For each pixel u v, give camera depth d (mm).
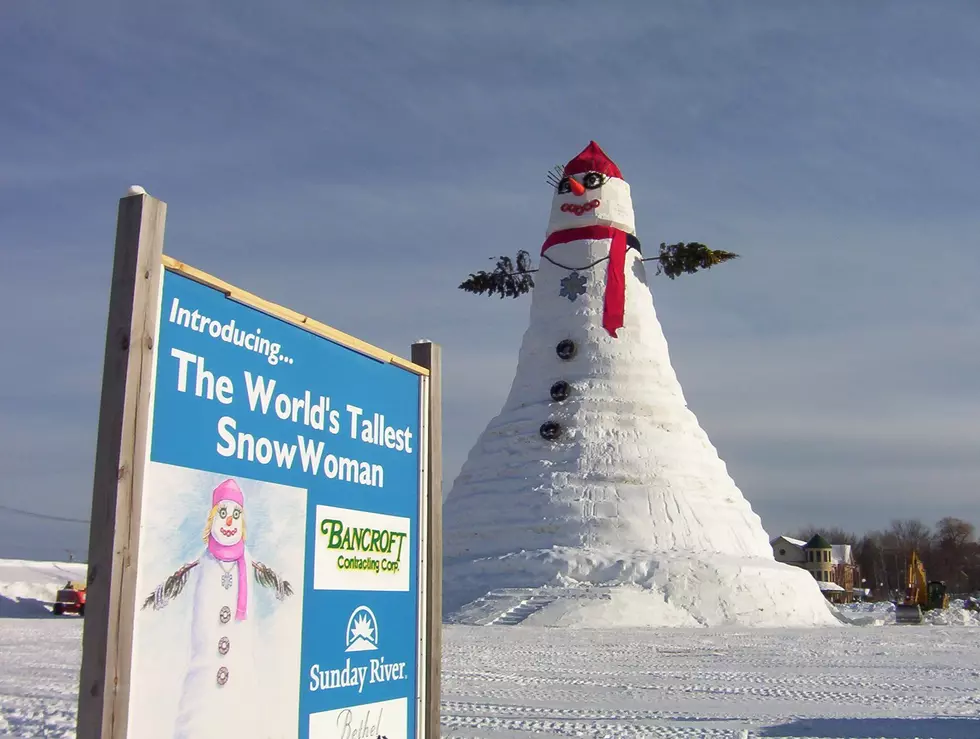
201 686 6074
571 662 26109
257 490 6691
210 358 6371
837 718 16562
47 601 61375
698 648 30891
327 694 7234
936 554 149500
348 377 7773
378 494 8055
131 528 5602
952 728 15617
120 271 5809
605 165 55875
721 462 55344
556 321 54750
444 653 28375
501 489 51031
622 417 51656
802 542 131125
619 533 47469
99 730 5301
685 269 55531
